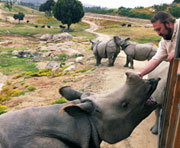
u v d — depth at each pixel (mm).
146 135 5336
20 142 2182
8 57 23938
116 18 90500
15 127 2254
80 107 2244
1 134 2211
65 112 2396
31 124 2297
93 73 11773
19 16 73000
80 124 2354
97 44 13641
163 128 2895
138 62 14602
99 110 2363
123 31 45625
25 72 16609
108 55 12992
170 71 3074
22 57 24109
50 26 72875
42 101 8766
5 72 17094
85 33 50469
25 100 9133
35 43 36031
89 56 20562
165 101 3146
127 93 2375
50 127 2314
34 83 11906
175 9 51438
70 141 2338
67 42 31172
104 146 4941
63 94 2658
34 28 62156
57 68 14188
